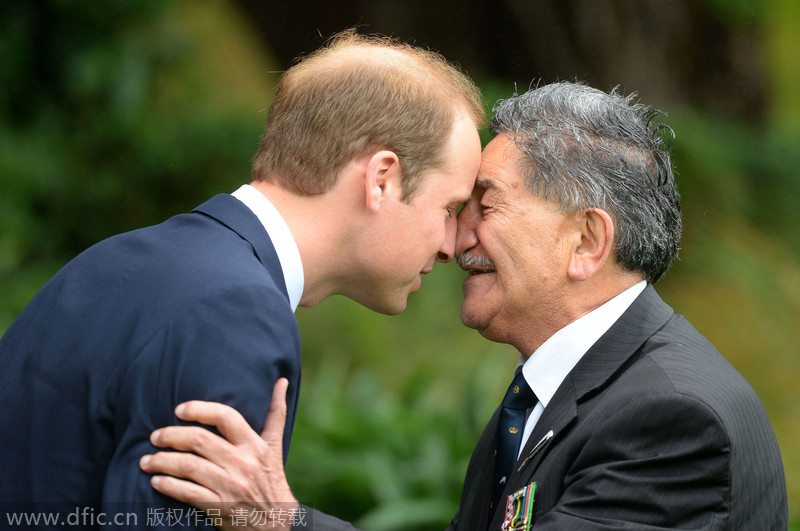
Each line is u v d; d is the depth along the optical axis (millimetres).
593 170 7594
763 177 27734
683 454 6492
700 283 26141
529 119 7922
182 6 27641
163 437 5789
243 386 5906
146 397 5898
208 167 25625
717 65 29312
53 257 25094
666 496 6488
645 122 8000
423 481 15523
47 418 6141
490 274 8055
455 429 16516
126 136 25484
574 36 28547
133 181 25641
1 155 24547
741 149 28062
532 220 7719
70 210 25391
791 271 26281
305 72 7422
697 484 6496
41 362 6297
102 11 25516
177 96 26312
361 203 7176
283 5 27922
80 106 25703
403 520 14656
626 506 6527
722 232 26766
